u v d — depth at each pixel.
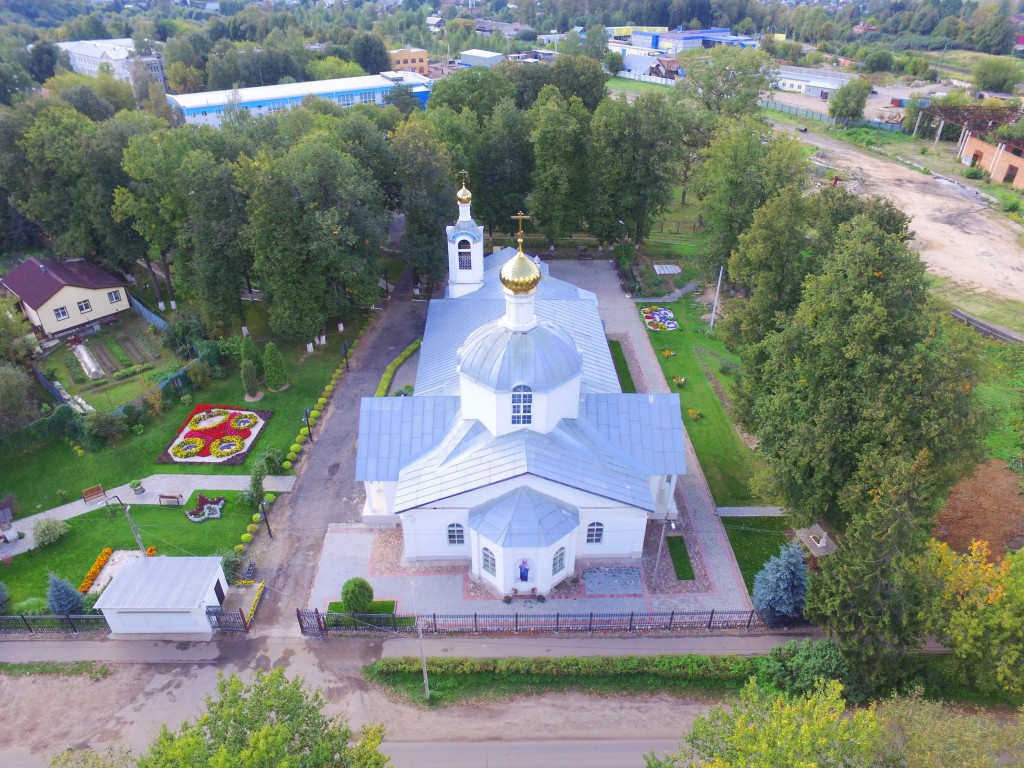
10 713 35.00
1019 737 25.14
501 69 105.50
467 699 35.38
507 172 81.94
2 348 60.22
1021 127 109.81
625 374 62.47
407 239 70.50
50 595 39.06
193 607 38.06
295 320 61.41
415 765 32.31
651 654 37.44
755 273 54.50
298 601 40.75
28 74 146.62
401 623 39.12
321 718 26.08
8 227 84.88
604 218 81.88
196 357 64.06
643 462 42.97
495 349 39.62
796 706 25.44
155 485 49.94
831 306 40.31
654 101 76.12
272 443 53.97
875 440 37.75
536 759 32.59
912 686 34.31
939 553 34.59
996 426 40.06
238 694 25.38
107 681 36.56
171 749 22.25
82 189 70.88
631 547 42.56
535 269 38.16
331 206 62.16
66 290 67.94
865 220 43.31
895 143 131.00
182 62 155.62
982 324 69.19
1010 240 89.88
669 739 33.50
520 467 38.25
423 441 43.56
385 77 150.38
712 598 40.62
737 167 68.12
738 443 53.69
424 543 42.06
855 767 23.09
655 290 77.50
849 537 34.66
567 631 38.69
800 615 38.41
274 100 134.12
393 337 68.56
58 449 53.56
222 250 62.41
